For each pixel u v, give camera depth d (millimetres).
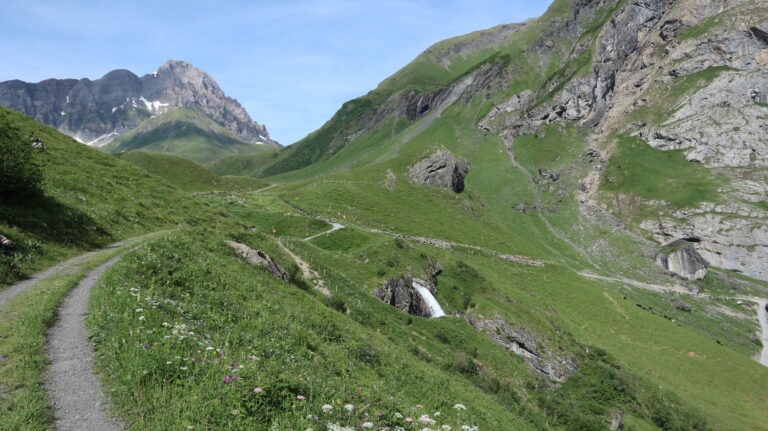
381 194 160125
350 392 12070
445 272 95812
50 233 25781
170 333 12227
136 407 8883
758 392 91562
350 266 67312
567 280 135000
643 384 73438
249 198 116250
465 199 184500
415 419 12102
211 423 8352
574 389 68625
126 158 175875
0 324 12297
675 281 192375
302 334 18953
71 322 13328
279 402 9719
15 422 7648
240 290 22953
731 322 158625
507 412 33000
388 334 44312
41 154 41812
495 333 72312
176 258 22453
